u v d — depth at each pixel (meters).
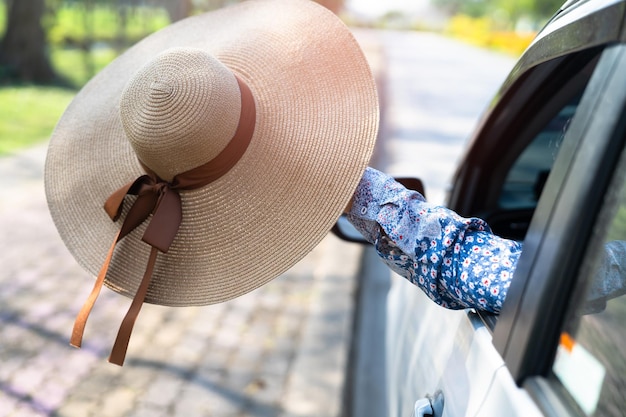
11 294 4.13
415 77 21.12
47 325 3.77
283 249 1.43
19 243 4.95
